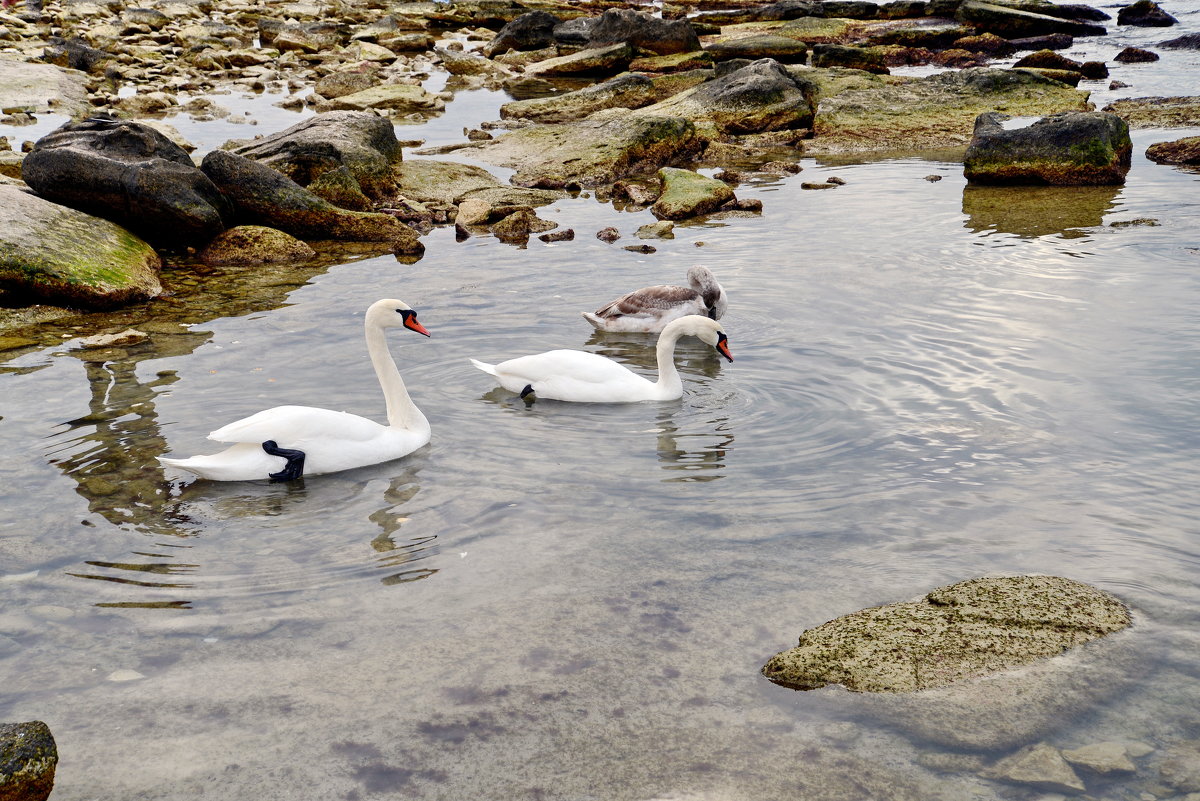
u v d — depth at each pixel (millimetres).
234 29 22312
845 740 4363
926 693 4480
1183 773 4242
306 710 4449
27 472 5508
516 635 4695
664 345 6199
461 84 18125
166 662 4605
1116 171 10039
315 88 16656
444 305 7336
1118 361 6293
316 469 5539
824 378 6285
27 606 4809
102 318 7195
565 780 4270
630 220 9250
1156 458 5492
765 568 4969
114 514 5270
